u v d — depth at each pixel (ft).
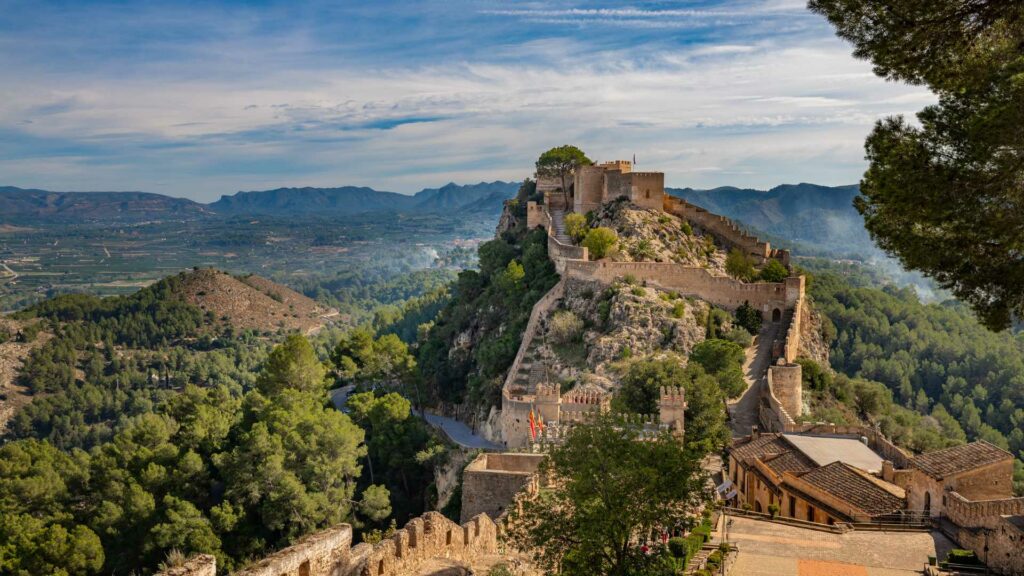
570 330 402.93
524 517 140.05
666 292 419.33
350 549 105.40
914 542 169.78
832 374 412.77
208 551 280.72
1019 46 109.19
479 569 125.90
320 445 328.49
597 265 427.33
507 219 638.53
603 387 343.87
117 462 344.49
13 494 317.83
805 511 205.77
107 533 297.33
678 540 149.18
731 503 214.69
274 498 300.81
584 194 536.01
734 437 294.66
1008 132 102.94
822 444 241.76
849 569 153.58
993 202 109.70
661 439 137.80
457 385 472.44
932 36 110.42
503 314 485.56
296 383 429.38
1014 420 551.18
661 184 501.56
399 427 374.43
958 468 181.27
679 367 314.14
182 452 355.97
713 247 488.85
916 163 114.11
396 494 363.56
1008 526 148.87
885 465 210.18
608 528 127.54
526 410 331.36
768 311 410.72
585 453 133.08
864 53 116.78
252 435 324.39
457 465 333.83
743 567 154.61
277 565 91.40
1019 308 111.96
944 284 118.01
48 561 261.85
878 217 124.36
